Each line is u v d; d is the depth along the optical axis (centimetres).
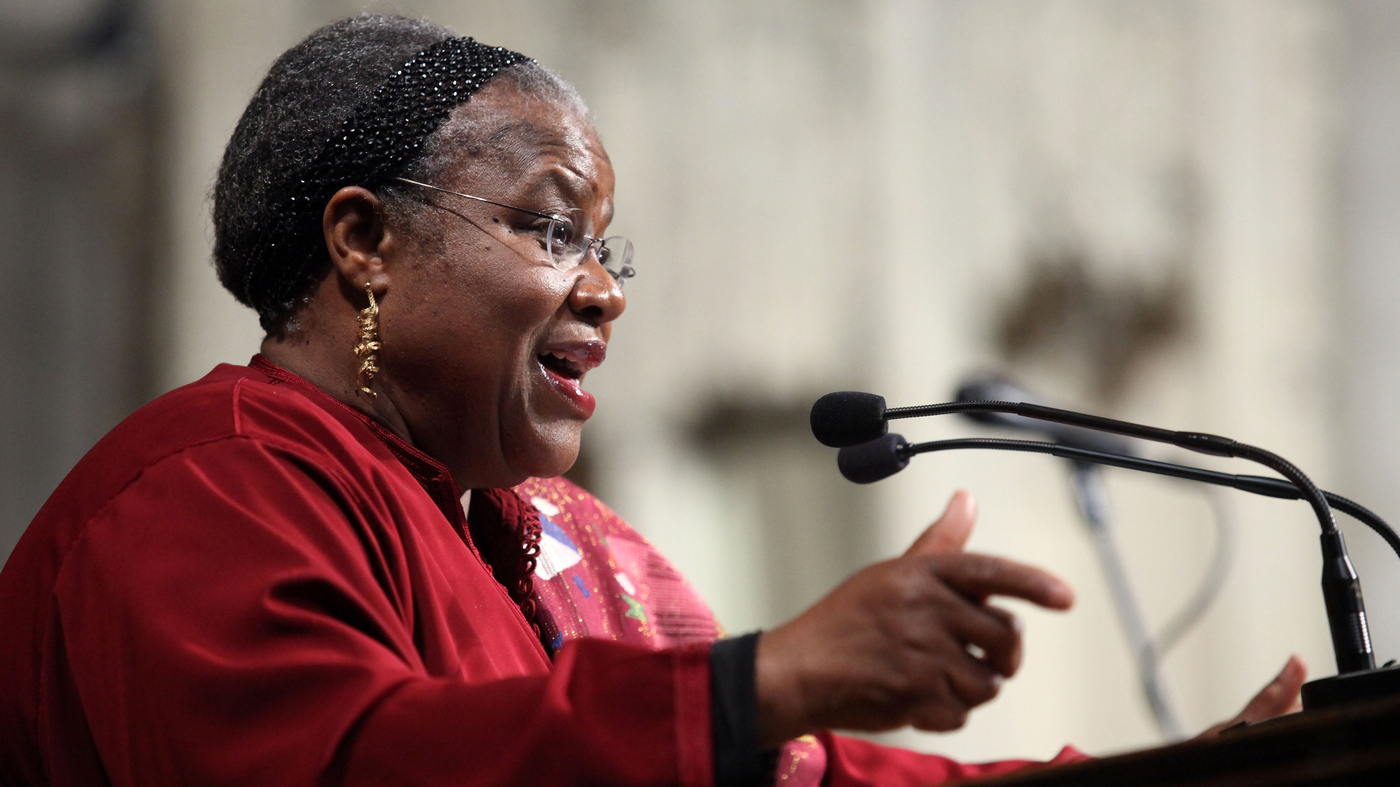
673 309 2264
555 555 706
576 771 391
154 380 2105
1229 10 2561
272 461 508
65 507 527
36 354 2128
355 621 464
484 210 612
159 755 435
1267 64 2569
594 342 633
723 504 2270
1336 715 325
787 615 2255
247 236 629
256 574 457
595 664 417
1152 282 2459
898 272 2325
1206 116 2520
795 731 395
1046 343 2397
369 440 588
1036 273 2403
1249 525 2397
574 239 634
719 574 2250
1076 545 2284
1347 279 2564
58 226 2156
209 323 2089
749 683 394
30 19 2136
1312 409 2503
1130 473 2370
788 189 2309
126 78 2170
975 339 2355
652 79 2278
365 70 629
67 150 2164
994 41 2433
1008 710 2241
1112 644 2295
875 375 2297
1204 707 2342
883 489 2259
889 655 386
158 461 513
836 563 2261
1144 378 2441
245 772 414
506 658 548
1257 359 2488
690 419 2264
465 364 609
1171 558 2369
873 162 2344
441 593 541
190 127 2134
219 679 429
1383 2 2628
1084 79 2464
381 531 526
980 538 2236
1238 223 2519
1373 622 2412
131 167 2164
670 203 2272
